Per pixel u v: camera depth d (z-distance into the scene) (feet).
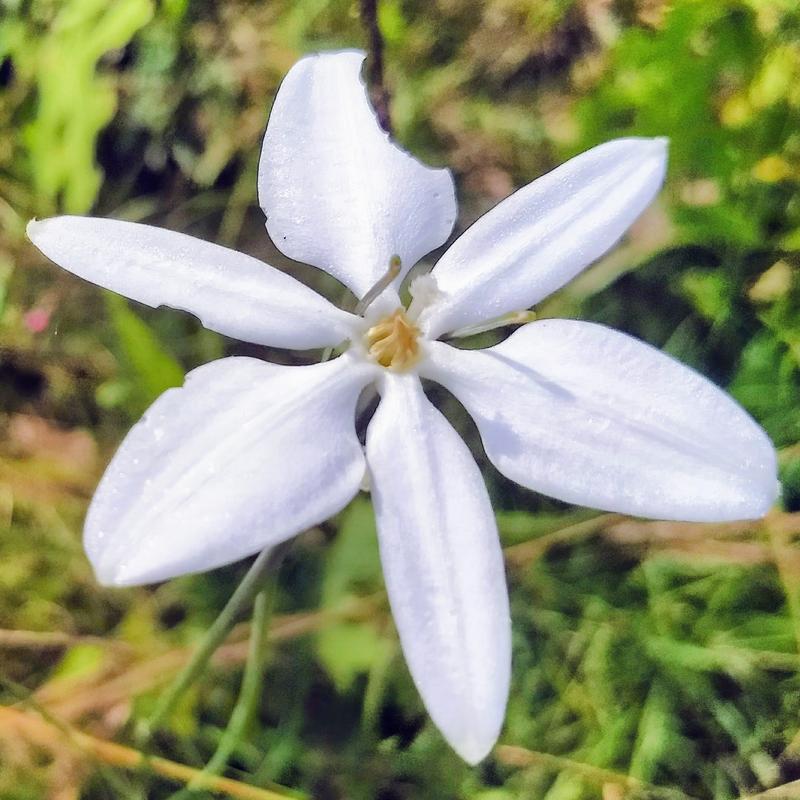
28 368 0.50
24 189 0.51
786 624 0.45
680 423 0.33
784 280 0.48
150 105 0.52
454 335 0.36
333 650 0.46
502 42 0.51
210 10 0.52
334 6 0.51
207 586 0.47
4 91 0.51
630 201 0.35
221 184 0.51
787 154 0.48
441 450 0.34
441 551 0.32
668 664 0.46
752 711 0.45
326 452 0.33
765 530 0.46
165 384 0.42
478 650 0.31
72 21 0.51
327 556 0.46
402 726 0.46
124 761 0.45
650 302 0.49
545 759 0.45
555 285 0.35
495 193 0.50
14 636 0.47
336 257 0.35
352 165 0.35
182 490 0.31
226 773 0.45
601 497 0.33
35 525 0.48
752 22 0.47
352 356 0.35
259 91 0.51
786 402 0.47
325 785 0.45
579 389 0.34
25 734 0.46
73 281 0.50
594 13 0.50
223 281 0.34
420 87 0.51
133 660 0.47
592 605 0.47
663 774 0.45
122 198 0.51
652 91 0.47
